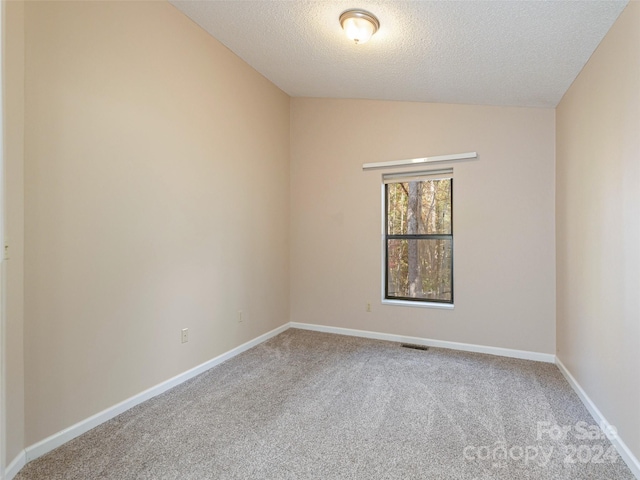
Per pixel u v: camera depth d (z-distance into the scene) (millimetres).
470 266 3510
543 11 1824
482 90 3023
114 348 2246
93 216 2111
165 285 2617
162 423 2158
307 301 4332
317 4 2189
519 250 3311
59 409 1938
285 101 4262
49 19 1868
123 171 2291
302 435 2027
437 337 3674
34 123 1805
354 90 3682
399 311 3852
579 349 2480
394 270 3998
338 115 4141
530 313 3277
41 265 1850
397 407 2352
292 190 4371
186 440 1977
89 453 1858
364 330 4035
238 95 3406
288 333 4164
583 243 2387
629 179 1714
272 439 1986
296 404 2400
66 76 1953
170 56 2637
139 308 2414
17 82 1703
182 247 2768
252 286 3658
